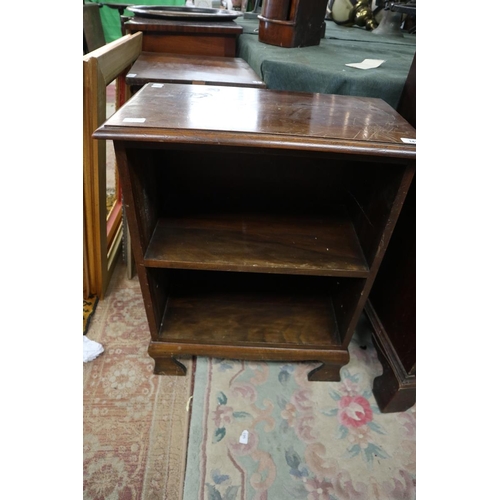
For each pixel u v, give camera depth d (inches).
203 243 35.6
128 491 31.5
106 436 35.0
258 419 37.5
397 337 39.1
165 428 36.1
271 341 40.3
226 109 31.8
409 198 38.6
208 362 42.8
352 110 34.8
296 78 45.7
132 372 40.8
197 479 32.6
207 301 44.6
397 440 36.8
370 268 33.9
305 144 27.1
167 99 33.0
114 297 49.4
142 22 58.6
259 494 32.0
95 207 43.1
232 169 42.2
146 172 33.7
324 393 40.5
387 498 32.6
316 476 33.5
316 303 45.6
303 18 55.9
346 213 41.9
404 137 29.1
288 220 40.0
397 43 69.5
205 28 58.6
